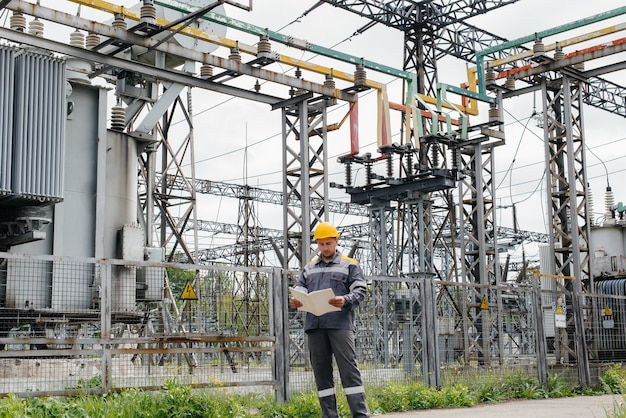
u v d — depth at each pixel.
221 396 12.05
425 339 15.55
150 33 17.86
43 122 16.77
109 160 20.00
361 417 8.46
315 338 8.74
